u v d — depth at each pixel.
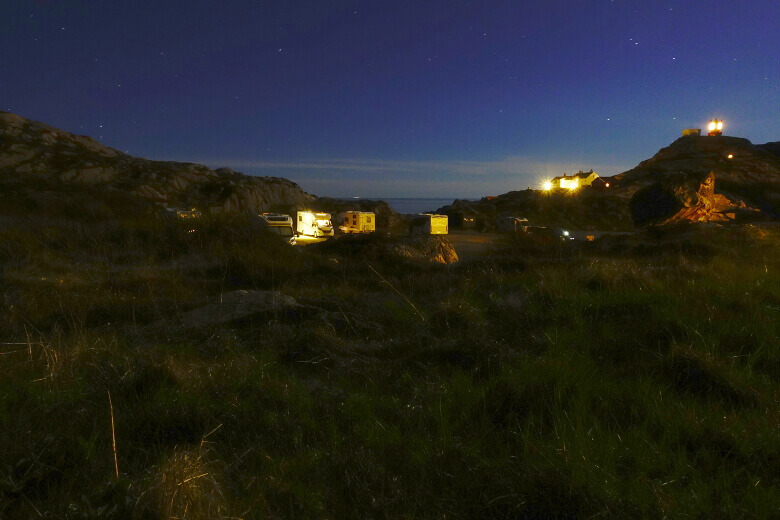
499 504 2.37
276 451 2.90
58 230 12.02
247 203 62.06
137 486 2.38
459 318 5.38
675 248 13.19
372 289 8.88
